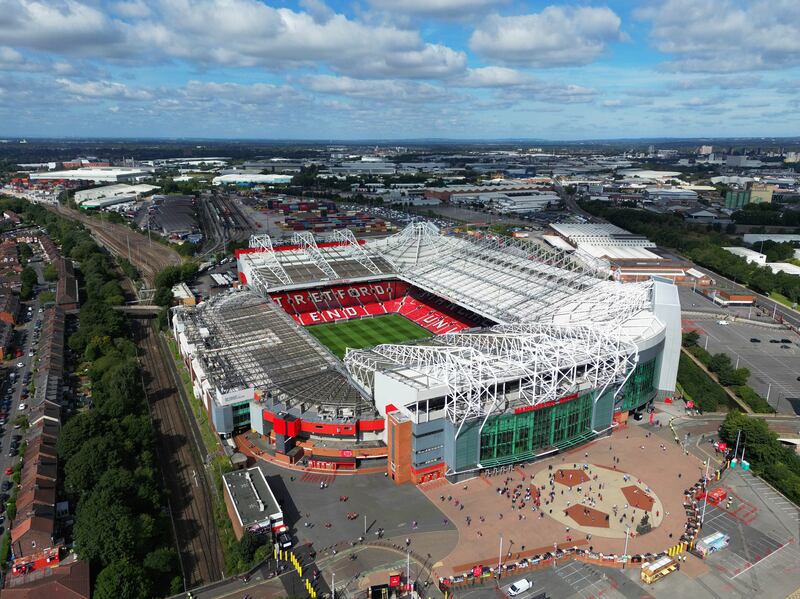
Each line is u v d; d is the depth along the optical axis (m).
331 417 148.25
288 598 101.06
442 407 139.62
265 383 162.50
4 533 121.00
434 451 138.25
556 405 147.25
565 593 104.81
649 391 173.38
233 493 124.62
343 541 117.62
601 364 159.38
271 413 147.88
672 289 193.62
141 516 118.81
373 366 160.50
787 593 105.69
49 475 133.00
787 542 119.38
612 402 159.00
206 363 177.25
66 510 126.75
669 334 177.88
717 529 122.94
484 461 141.00
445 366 142.50
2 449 151.62
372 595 102.75
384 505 129.50
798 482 134.75
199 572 113.38
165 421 171.38
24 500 123.62
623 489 136.12
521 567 110.50
